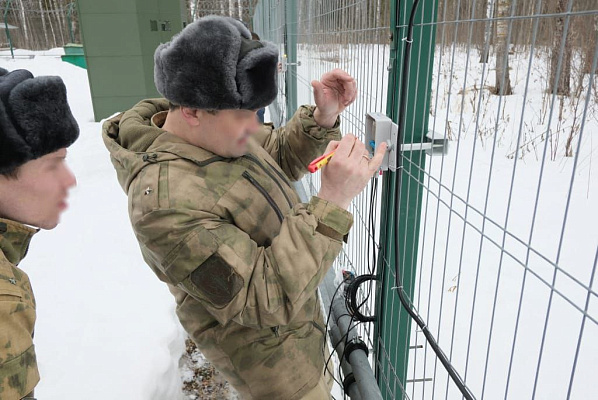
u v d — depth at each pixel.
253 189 1.25
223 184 1.18
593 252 2.87
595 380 2.04
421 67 1.33
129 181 1.21
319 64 2.73
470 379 2.12
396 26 1.35
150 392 2.04
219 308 1.12
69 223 3.93
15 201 0.83
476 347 2.32
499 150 3.12
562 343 2.30
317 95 1.50
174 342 2.49
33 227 0.89
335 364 2.28
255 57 1.08
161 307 2.68
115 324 2.49
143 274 3.07
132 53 8.35
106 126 1.41
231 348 1.34
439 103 2.54
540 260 2.96
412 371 2.13
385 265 1.58
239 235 1.13
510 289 2.80
